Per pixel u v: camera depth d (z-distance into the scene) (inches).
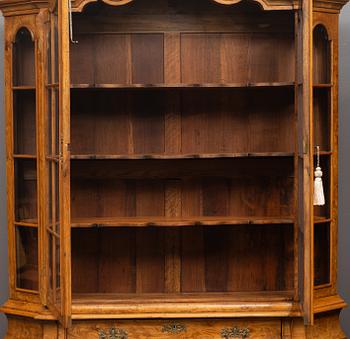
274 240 167.3
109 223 153.9
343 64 184.5
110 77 165.2
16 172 155.9
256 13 164.1
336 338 154.7
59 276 141.8
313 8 151.8
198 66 165.5
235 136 166.7
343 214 184.7
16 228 156.3
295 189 148.2
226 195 167.5
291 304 148.1
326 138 155.9
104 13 163.6
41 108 150.1
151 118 166.4
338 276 185.0
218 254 167.9
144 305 148.4
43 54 148.6
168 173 166.2
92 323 148.3
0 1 153.9
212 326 148.8
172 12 163.9
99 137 166.1
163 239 167.6
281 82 151.7
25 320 153.6
